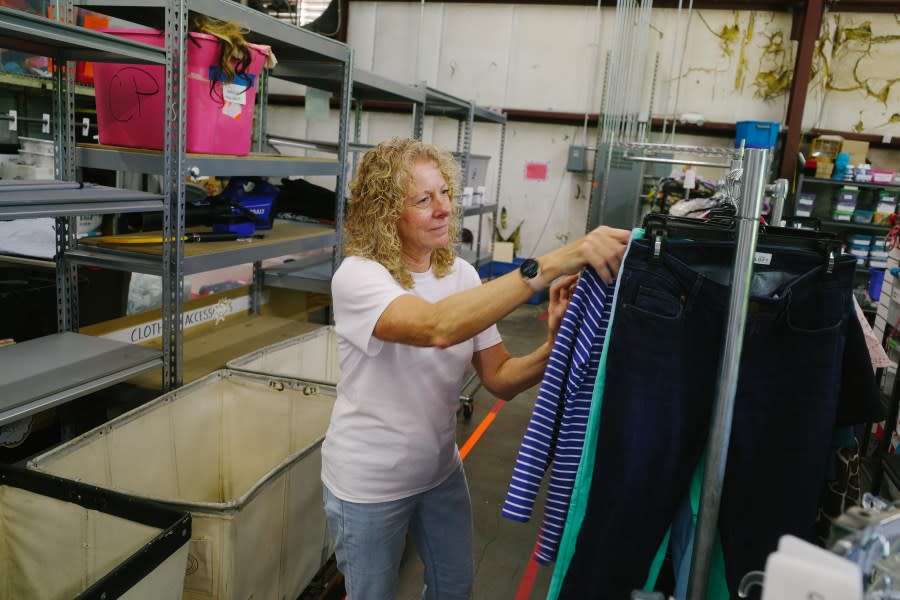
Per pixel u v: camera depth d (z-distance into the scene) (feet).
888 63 19.60
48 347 7.18
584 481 3.60
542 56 22.95
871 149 20.22
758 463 3.56
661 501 3.55
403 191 4.32
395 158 4.35
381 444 4.52
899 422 7.03
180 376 7.26
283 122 25.86
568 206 23.58
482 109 16.51
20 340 8.50
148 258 7.25
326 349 9.95
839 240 3.53
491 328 5.04
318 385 7.09
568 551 3.66
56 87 7.10
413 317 3.92
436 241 4.57
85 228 10.41
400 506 4.65
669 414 3.48
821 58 20.03
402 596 7.26
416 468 4.62
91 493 4.84
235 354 9.20
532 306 21.70
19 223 9.43
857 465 4.16
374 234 4.42
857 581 1.68
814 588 1.73
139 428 6.31
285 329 10.66
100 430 5.82
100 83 7.10
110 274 10.21
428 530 5.11
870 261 18.35
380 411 4.51
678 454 3.54
